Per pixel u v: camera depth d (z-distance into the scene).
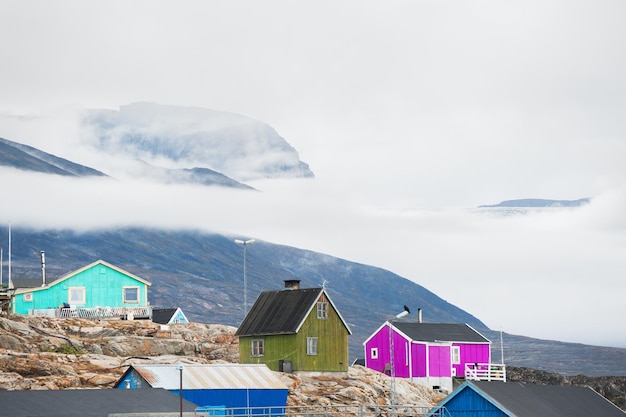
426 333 130.75
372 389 109.69
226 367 91.19
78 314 132.62
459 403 80.00
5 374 91.00
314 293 113.62
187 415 67.81
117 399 70.56
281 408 87.62
